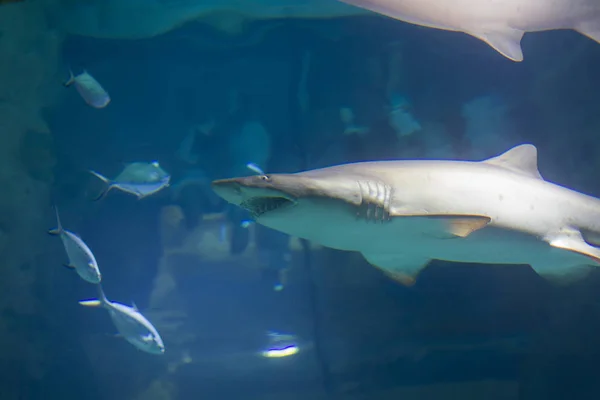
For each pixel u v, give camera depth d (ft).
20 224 30.35
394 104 37.47
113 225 37.96
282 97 45.60
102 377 27.84
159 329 35.42
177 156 47.21
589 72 31.65
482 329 26.58
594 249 11.12
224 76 46.03
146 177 26.40
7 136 31.55
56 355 28.71
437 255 10.62
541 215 10.76
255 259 39.58
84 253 18.72
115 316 19.84
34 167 32.53
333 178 9.44
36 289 29.73
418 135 36.68
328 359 27.32
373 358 26.66
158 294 39.58
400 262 10.87
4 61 32.04
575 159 31.48
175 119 47.50
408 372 25.94
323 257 29.01
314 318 28.45
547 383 24.43
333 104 39.55
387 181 9.68
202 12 37.27
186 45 42.52
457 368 25.52
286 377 27.53
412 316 27.50
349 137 38.06
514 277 26.61
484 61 35.29
